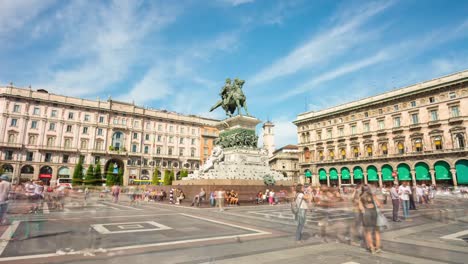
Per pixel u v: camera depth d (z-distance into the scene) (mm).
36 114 66562
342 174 62125
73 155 69125
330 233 9523
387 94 56375
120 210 17766
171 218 13602
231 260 6309
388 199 27547
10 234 9211
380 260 6414
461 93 45719
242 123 27438
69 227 10664
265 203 22453
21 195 21875
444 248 7578
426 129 49406
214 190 21516
